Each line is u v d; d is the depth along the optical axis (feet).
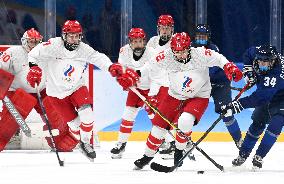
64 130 70.18
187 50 52.42
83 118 61.41
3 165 59.77
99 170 55.83
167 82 67.67
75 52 60.18
